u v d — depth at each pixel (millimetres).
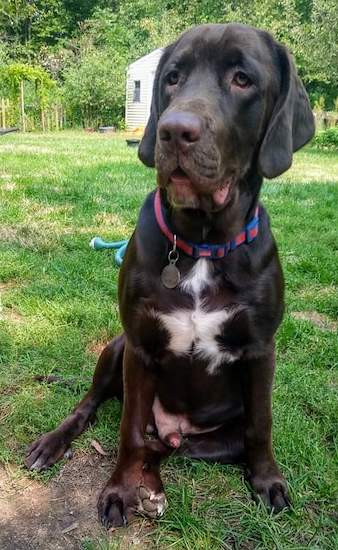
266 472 838
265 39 806
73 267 1688
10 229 2039
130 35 13984
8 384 1075
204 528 758
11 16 12664
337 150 7359
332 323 1503
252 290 791
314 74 9516
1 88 8734
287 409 1044
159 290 794
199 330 799
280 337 1327
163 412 910
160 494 784
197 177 681
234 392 884
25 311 1393
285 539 759
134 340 820
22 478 851
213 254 780
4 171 3479
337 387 1162
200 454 881
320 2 7691
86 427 954
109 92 10664
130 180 3309
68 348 1216
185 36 795
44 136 7848
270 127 778
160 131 670
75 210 2424
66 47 13656
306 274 1815
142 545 741
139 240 817
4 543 733
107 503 784
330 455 939
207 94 720
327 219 2629
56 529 761
